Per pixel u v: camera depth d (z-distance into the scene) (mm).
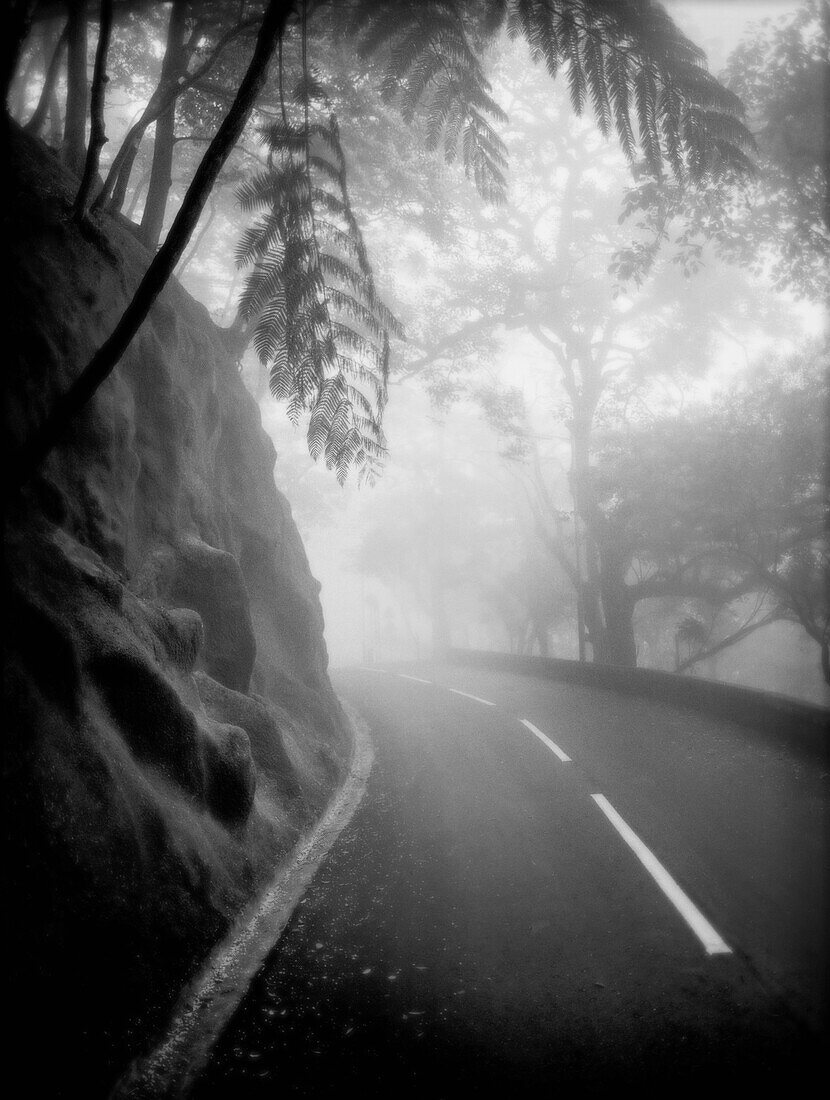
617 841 6562
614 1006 3861
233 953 4996
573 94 4684
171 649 6883
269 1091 3400
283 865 6719
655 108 4715
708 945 4406
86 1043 3525
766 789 7664
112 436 7219
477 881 5953
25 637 4707
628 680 17141
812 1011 3592
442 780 9891
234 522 11656
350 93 10914
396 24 4902
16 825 3957
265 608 12070
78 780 4582
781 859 5664
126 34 13406
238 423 12266
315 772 9617
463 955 4645
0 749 4059
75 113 9828
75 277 7176
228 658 9070
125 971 4074
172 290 10664
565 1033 3654
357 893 5977
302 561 14758
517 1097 3193
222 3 8984
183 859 5199
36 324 6316
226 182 13898
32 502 5883
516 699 17828
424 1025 3852
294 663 12281
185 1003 4293
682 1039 3492
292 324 5035
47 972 3648
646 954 4387
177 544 8680
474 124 5191
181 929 4723
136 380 8578
